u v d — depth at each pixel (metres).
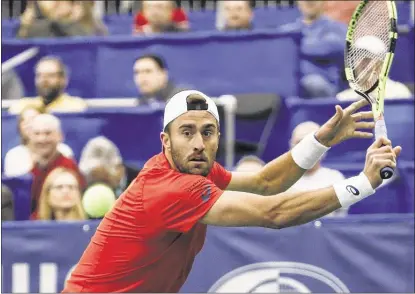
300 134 20.77
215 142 11.98
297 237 17.16
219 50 23.41
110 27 29.33
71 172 20.56
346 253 17.05
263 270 17.14
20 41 24.52
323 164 21.33
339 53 24.17
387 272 17.00
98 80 24.25
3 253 17.66
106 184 20.14
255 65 23.22
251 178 13.33
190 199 11.61
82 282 12.59
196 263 17.25
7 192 20.52
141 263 12.34
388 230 17.05
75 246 17.58
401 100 21.28
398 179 20.39
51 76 23.47
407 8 28.23
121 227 12.22
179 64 23.56
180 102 11.89
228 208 11.43
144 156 21.94
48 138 21.12
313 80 23.28
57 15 26.19
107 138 21.94
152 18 25.94
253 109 21.75
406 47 23.75
